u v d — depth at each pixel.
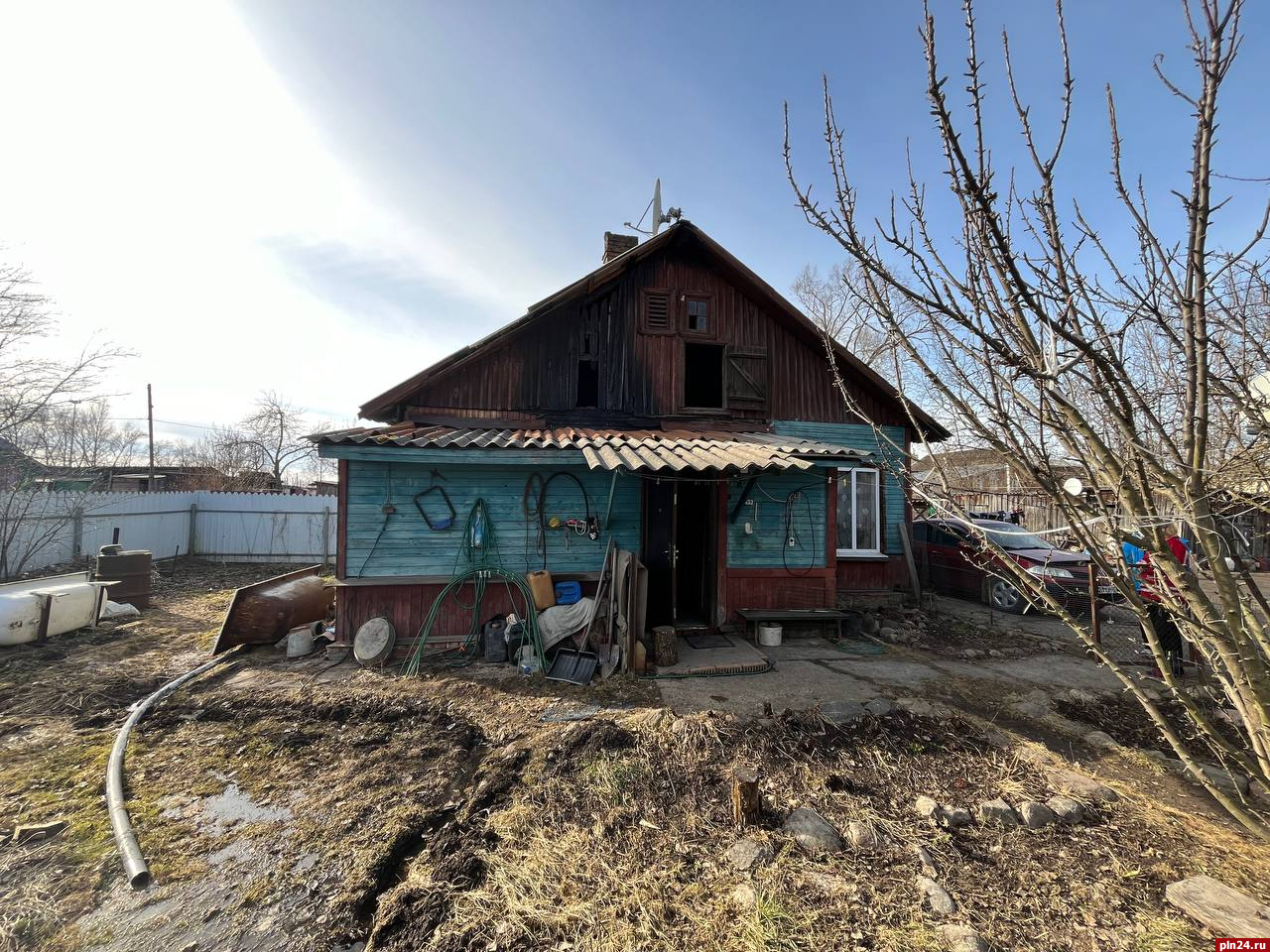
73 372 11.20
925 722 4.54
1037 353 1.81
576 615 6.12
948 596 10.59
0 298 10.45
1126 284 1.97
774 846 2.95
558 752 4.00
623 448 6.51
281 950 2.41
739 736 4.16
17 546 10.48
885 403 9.99
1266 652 1.86
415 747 4.25
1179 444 2.08
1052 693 5.36
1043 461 1.92
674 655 5.99
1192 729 4.57
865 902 2.55
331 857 3.00
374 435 6.13
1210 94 1.52
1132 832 3.12
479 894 2.68
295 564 14.23
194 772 3.90
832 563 7.64
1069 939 2.36
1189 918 2.46
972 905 2.55
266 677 5.65
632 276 9.02
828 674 5.80
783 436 9.20
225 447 31.22
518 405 8.41
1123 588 1.97
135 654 6.54
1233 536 2.09
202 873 2.87
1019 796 3.45
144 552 9.10
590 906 2.56
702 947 2.33
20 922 2.52
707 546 7.69
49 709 4.94
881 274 1.96
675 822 3.19
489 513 6.74
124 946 2.42
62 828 3.23
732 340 9.42
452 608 6.52
